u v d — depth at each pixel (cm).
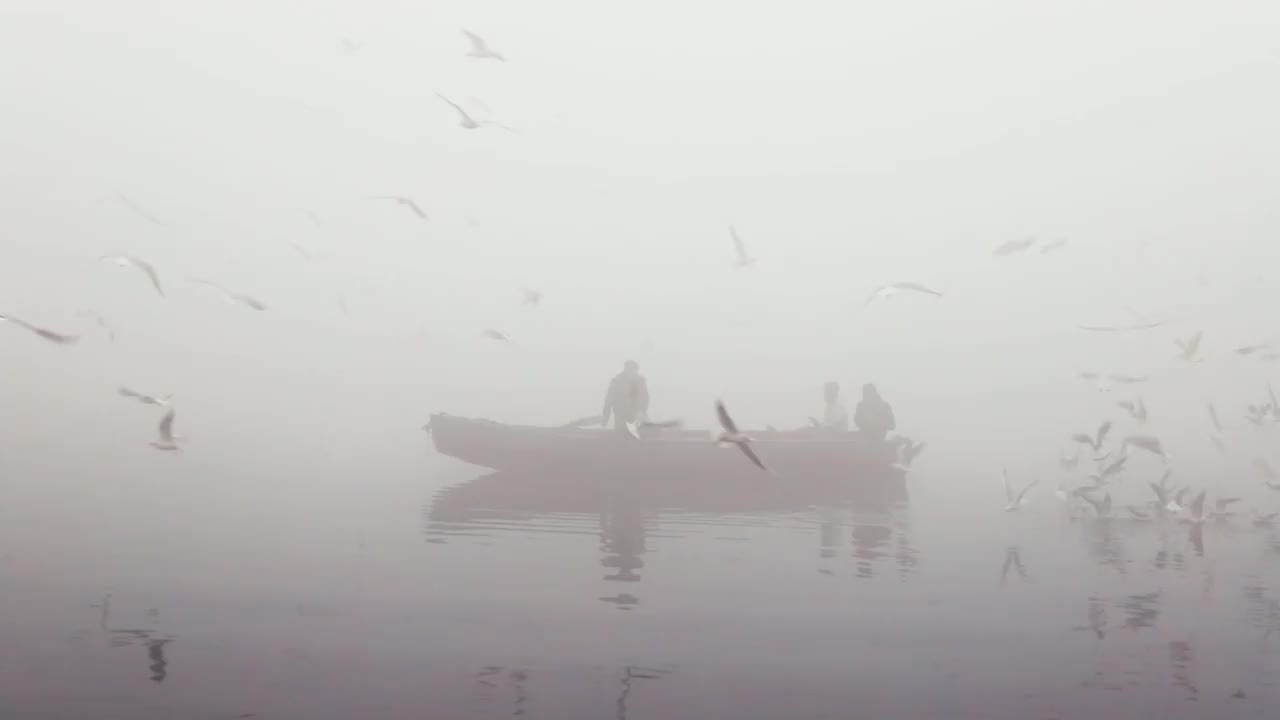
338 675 780
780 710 730
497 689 759
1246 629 973
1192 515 1669
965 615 1016
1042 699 763
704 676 802
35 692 717
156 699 713
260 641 861
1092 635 946
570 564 1234
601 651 861
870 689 779
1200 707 751
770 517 1756
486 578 1138
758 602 1054
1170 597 1113
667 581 1148
